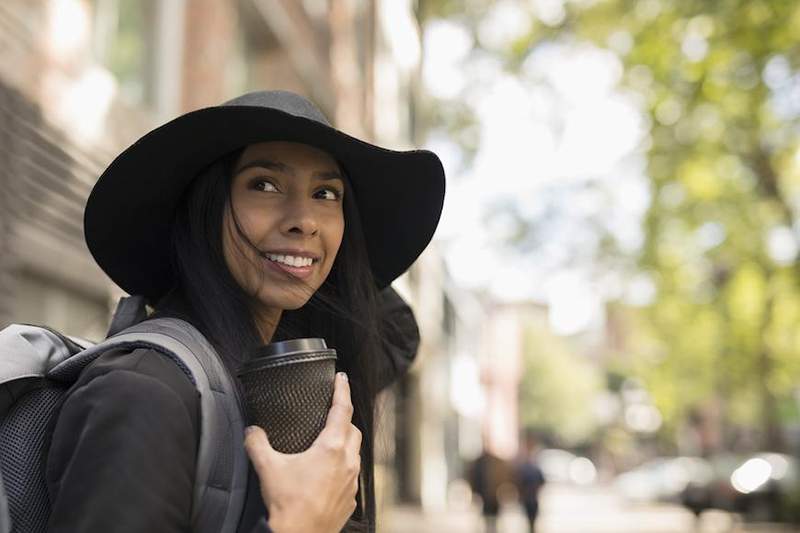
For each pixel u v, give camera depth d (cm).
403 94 2348
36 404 146
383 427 201
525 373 6900
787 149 1413
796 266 1684
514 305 4638
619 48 1091
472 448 4116
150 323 148
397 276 207
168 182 165
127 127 793
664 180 1424
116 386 128
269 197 164
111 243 173
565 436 8512
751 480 2080
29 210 607
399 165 178
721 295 2208
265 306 174
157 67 880
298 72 1295
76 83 697
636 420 5894
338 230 172
